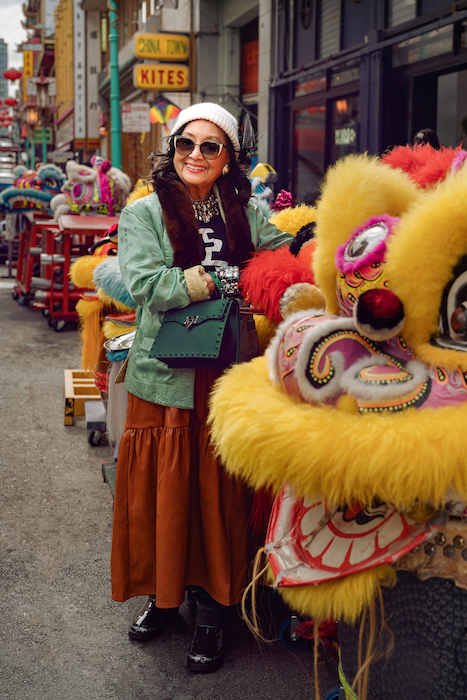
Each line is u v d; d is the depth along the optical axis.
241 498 2.27
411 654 1.42
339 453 1.23
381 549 1.36
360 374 1.31
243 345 2.23
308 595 1.42
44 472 4.11
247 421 1.33
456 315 1.29
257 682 2.20
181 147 2.22
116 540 2.32
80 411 5.07
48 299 9.34
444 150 1.68
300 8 10.73
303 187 11.25
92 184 7.80
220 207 2.33
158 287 2.11
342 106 9.81
